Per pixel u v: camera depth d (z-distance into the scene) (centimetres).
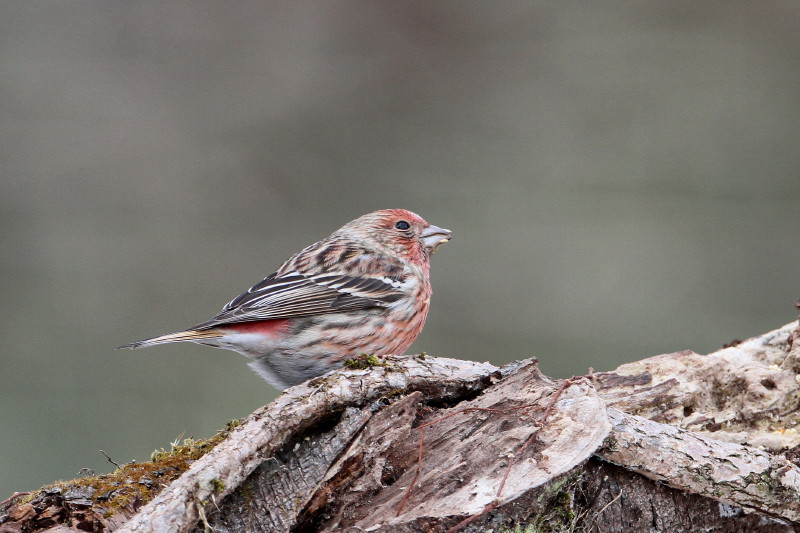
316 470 579
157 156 1719
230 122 1784
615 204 1672
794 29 1797
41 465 1304
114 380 1413
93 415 1357
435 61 1841
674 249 1606
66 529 563
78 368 1432
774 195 1659
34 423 1339
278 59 1828
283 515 568
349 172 1764
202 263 1620
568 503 595
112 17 1783
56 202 1642
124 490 589
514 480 568
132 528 514
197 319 1536
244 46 1828
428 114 1820
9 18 1764
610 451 603
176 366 1411
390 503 575
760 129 1728
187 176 1709
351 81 1836
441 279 1598
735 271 1571
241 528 563
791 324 765
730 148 1712
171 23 1827
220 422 1350
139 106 1762
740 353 756
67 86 1756
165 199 1680
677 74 1809
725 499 621
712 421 708
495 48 1861
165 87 1794
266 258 1655
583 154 1748
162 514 521
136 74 1788
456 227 1662
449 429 604
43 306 1508
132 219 1653
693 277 1573
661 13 1834
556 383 637
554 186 1714
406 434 596
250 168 1747
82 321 1498
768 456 626
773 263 1580
